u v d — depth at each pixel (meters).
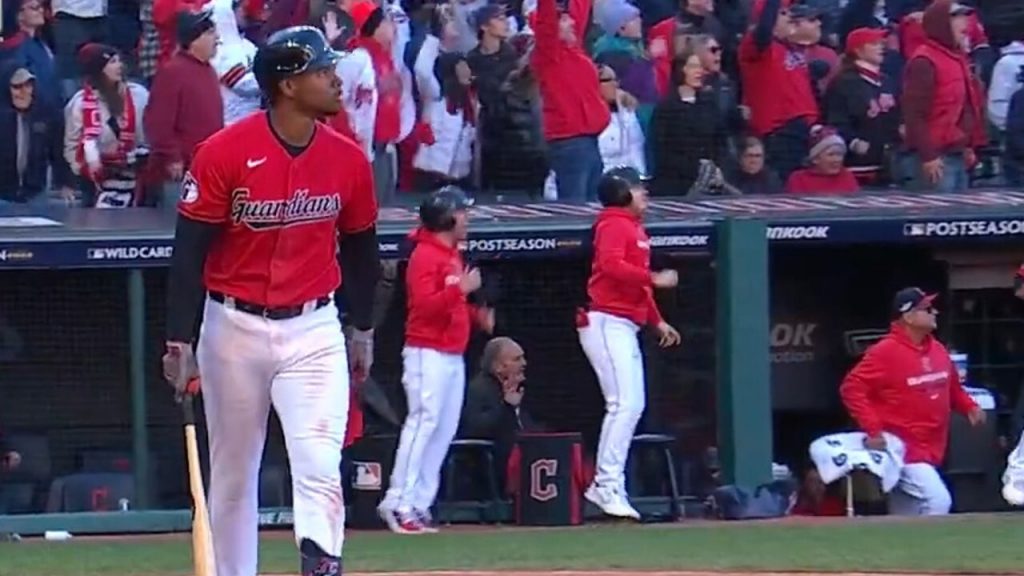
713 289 46.53
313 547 24.06
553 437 43.75
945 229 48.19
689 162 53.41
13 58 49.91
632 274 42.22
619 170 42.69
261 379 24.88
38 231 44.00
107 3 53.75
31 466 44.12
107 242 43.62
